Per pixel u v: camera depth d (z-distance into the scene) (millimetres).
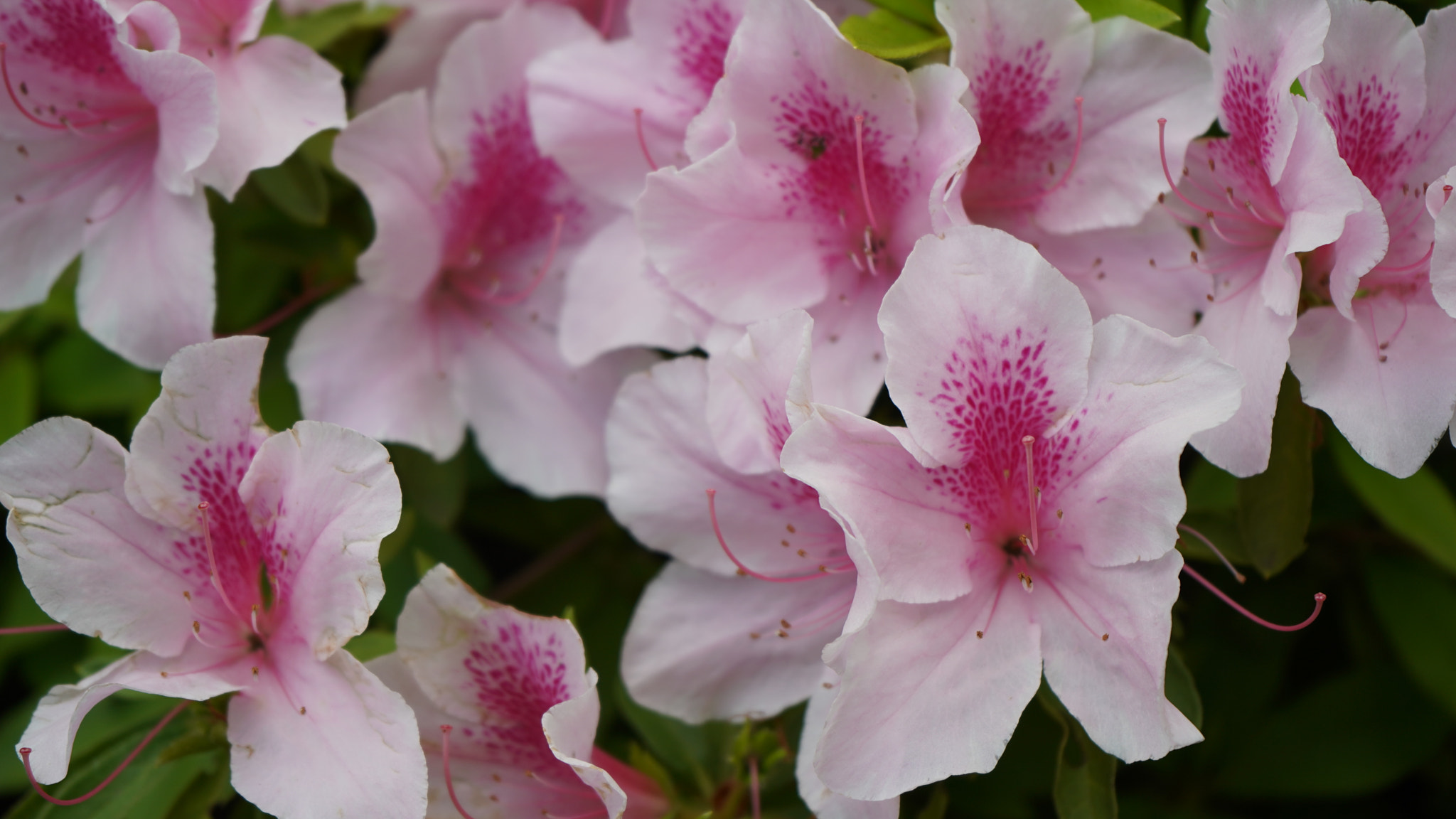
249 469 536
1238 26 532
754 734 566
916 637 524
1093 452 523
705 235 552
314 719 532
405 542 597
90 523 538
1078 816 537
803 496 548
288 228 606
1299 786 598
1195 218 551
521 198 603
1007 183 559
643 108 578
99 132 580
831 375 557
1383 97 535
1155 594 517
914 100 545
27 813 558
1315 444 554
